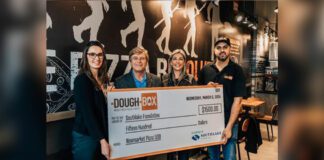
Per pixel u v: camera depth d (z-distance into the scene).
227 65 2.55
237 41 5.52
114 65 2.75
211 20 4.55
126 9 2.88
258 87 6.71
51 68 2.13
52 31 2.12
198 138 2.35
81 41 2.38
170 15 3.58
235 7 5.36
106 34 2.64
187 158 2.59
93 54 1.97
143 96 2.14
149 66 3.22
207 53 4.45
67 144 2.33
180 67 2.57
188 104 2.32
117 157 2.02
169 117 2.24
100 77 2.05
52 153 2.20
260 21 6.64
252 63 6.41
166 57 3.51
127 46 2.90
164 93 2.23
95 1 2.51
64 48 2.22
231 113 2.48
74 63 2.32
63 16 2.21
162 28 3.43
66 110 2.29
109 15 2.68
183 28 3.85
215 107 2.43
